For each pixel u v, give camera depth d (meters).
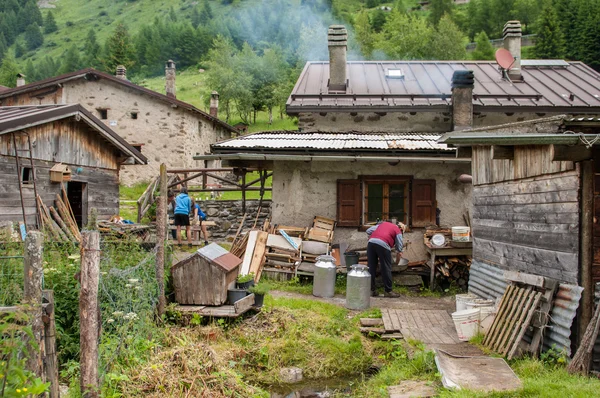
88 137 13.97
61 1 177.25
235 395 5.88
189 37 90.25
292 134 13.55
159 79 80.44
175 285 8.36
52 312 4.37
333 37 15.23
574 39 61.12
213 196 23.44
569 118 6.19
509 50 17.64
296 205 11.99
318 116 14.18
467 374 5.78
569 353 5.96
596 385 5.20
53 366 4.34
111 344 5.79
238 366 7.03
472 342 7.18
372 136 12.97
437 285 11.02
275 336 7.73
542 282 6.48
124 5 165.88
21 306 3.79
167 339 7.07
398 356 7.17
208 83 52.66
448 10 97.00
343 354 7.34
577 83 16.06
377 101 14.12
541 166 6.89
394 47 62.69
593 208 6.02
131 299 6.64
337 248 11.70
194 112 26.88
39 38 142.00
